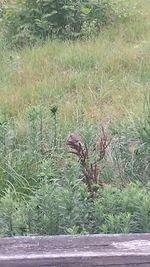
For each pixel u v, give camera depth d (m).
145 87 7.59
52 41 9.74
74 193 3.55
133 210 3.45
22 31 10.00
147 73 8.16
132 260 2.33
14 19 10.34
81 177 4.18
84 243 2.43
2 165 5.01
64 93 7.60
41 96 7.41
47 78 8.14
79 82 7.85
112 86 7.68
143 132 4.95
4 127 5.32
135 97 7.21
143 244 2.42
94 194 3.73
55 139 5.36
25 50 9.44
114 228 3.22
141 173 4.80
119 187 4.58
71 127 5.93
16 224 3.40
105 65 8.49
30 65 8.66
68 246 2.40
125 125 5.34
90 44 9.48
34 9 10.24
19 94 7.50
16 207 3.70
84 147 4.65
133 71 8.34
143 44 9.41
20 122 6.20
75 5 10.35
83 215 3.49
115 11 10.92
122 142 5.05
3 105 7.09
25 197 4.59
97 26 10.48
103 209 3.46
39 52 9.20
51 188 3.64
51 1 10.18
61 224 3.43
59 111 6.58
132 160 4.85
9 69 8.50
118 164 4.84
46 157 5.17
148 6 12.27
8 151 5.27
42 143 5.33
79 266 2.32
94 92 7.53
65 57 8.84
